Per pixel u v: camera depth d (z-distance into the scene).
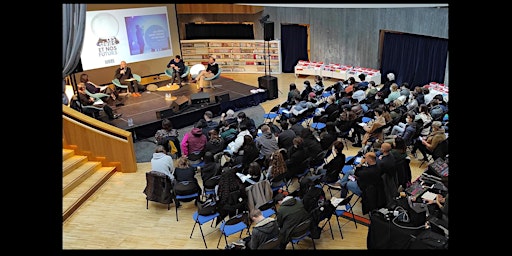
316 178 6.41
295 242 5.84
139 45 15.04
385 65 15.03
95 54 14.11
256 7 17.08
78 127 8.95
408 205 5.28
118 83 13.70
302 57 17.36
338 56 16.33
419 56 13.69
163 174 7.20
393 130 8.59
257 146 8.23
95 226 7.08
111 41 14.39
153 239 6.64
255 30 17.86
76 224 7.16
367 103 10.82
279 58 17.34
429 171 6.32
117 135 8.93
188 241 6.55
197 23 18.03
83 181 8.42
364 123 9.38
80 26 6.66
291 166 7.34
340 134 9.67
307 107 10.55
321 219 5.88
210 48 17.67
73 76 11.32
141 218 7.30
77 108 11.09
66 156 8.80
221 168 7.42
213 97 13.27
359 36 15.37
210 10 17.48
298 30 17.03
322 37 16.53
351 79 12.00
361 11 14.98
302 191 6.38
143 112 12.12
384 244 5.07
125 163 9.05
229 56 17.73
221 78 15.62
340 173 7.65
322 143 8.25
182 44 17.58
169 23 15.99
